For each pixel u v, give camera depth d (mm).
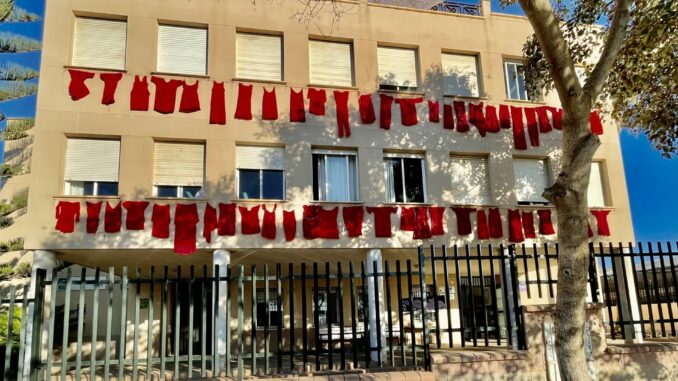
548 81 15078
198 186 14750
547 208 16984
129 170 14180
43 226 13414
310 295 19344
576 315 7492
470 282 9562
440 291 19906
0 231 22547
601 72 8195
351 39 16641
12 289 8617
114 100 14453
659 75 13445
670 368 9289
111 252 14281
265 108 15383
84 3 14805
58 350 18031
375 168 15852
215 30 15555
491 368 8789
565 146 7977
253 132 15180
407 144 16266
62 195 13648
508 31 18078
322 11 16484
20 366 8383
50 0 14664
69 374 9672
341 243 15070
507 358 8852
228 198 14609
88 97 14312
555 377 8883
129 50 14836
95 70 14523
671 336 10547
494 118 17172
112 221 13742
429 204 15984
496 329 9656
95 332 8586
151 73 14836
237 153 15148
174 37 15383
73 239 13477
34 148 13734
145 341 18703
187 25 15516
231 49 15539
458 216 16156
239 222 14516
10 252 22062
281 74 15953
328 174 15781
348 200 15695
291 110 15555
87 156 14227
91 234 13586
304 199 15117
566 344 7488
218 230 14312
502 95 17516
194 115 14875
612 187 17766
